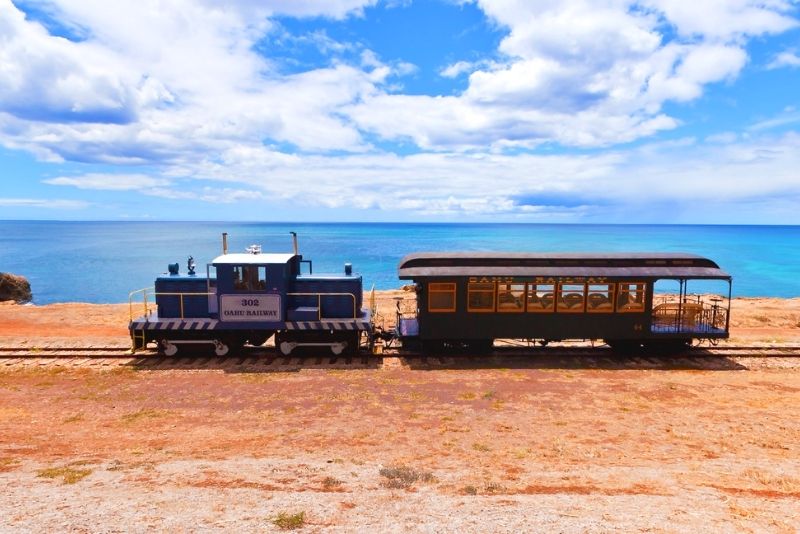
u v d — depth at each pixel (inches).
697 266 687.1
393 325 868.6
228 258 661.3
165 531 210.8
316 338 673.6
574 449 375.6
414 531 215.2
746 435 406.9
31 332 852.0
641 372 609.9
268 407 478.9
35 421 438.3
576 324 673.0
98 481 282.2
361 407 478.0
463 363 646.5
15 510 232.1
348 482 288.8
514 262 684.1
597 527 220.1
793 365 649.0
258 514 231.9
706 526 223.0
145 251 4003.4
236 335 670.5
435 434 408.2
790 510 246.1
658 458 356.5
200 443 385.1
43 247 4530.0
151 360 650.2
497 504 252.7
